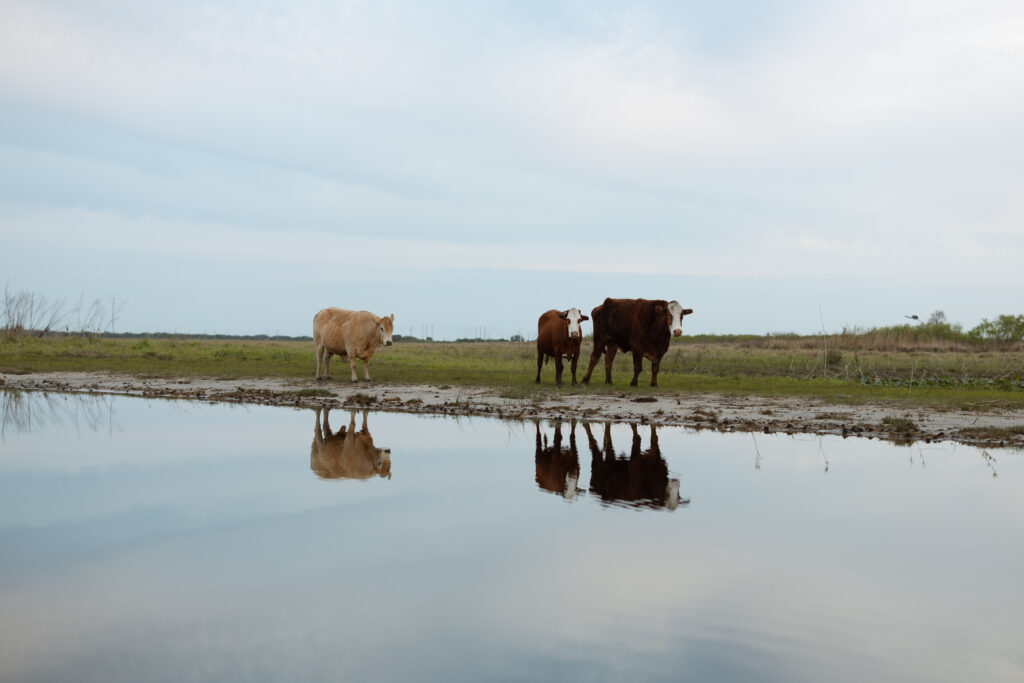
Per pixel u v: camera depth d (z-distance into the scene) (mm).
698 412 12195
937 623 3645
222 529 5238
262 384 18062
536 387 16844
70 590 4031
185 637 3445
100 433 10055
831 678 3053
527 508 5891
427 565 4461
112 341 38969
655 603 3895
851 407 13164
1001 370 21953
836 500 6211
